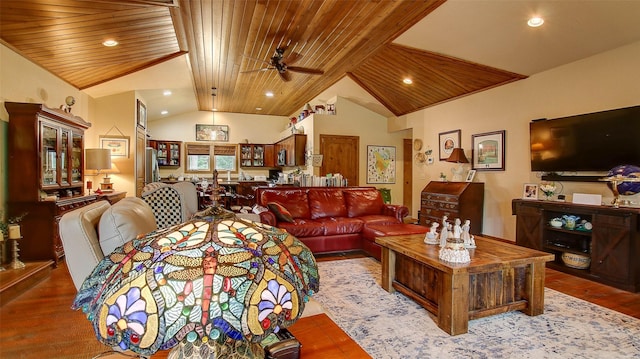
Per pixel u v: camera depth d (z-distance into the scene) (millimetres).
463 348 2016
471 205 5188
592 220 3355
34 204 3500
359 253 4316
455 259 2287
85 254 1192
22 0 2795
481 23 3629
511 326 2301
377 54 5109
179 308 553
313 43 4438
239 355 707
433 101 6309
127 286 577
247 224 738
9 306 2582
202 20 3703
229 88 6805
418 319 2406
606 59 3717
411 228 3957
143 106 6574
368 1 3350
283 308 616
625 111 3404
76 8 3053
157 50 4523
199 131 9344
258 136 9906
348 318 2412
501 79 4879
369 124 7645
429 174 6602
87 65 4363
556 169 4102
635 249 3008
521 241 4180
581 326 2303
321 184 5402
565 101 4137
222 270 585
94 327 587
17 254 3273
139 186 6234
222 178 9484
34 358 1852
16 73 3566
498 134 5047
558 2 3076
